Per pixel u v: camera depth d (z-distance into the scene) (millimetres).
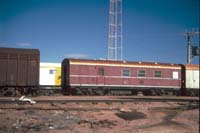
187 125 18609
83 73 42125
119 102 27219
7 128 16078
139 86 45406
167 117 20938
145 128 17344
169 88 47656
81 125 17453
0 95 35875
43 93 40875
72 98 33719
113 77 43750
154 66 46719
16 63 36219
